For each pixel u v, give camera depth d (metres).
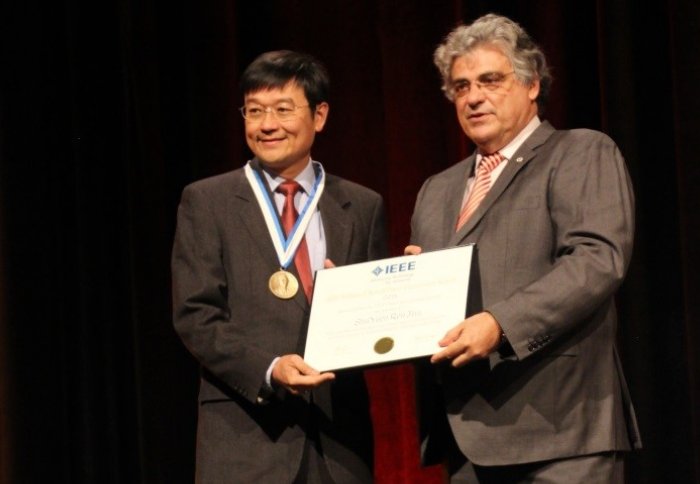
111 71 6.12
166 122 6.09
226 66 6.02
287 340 3.94
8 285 5.90
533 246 3.71
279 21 6.18
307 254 4.11
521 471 3.65
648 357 5.30
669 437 5.27
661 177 5.36
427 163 5.93
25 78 6.02
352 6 6.13
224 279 4.05
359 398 4.07
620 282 3.57
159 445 5.89
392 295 3.80
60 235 6.10
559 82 5.61
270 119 4.16
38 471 5.91
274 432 3.91
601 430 3.59
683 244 5.07
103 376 6.10
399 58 5.99
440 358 3.52
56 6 6.13
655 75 5.39
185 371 6.00
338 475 3.89
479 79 3.91
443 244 3.96
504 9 5.75
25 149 5.99
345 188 4.31
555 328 3.51
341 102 6.11
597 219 3.63
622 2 5.32
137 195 5.98
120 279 6.14
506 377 3.63
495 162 3.97
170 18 6.10
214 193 4.17
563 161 3.79
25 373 5.91
